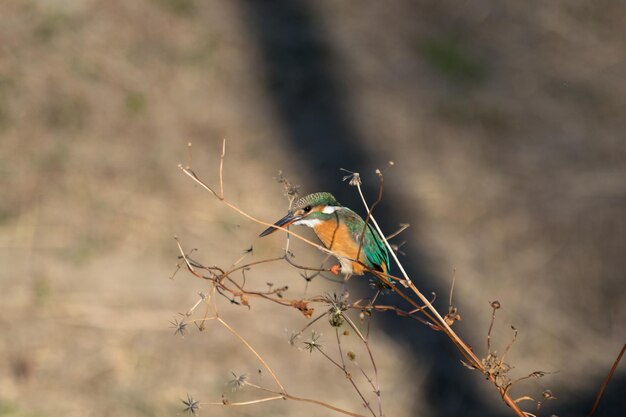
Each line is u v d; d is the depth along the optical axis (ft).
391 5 55.67
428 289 39.47
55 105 45.37
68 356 34.30
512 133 48.85
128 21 50.65
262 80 49.62
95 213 40.86
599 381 35.68
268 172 44.55
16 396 32.45
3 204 40.70
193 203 42.16
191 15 52.31
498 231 43.04
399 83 50.85
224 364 34.45
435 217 43.47
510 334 37.73
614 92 51.75
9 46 47.62
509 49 54.03
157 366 34.19
